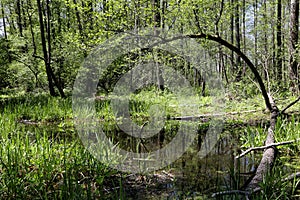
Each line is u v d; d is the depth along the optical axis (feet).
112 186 10.91
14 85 56.08
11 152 11.46
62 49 44.52
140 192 10.32
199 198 9.69
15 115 24.61
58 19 55.52
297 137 15.52
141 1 26.66
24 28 68.28
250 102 29.99
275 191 9.38
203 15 28.99
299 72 31.42
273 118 21.18
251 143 16.62
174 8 28.07
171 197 9.88
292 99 27.99
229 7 38.06
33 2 53.98
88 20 30.22
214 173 12.26
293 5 31.78
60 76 49.39
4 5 67.87
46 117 25.86
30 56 49.06
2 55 44.86
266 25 51.85
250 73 45.96
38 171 10.69
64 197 9.06
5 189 9.56
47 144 12.80
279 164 13.15
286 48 40.24
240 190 10.09
